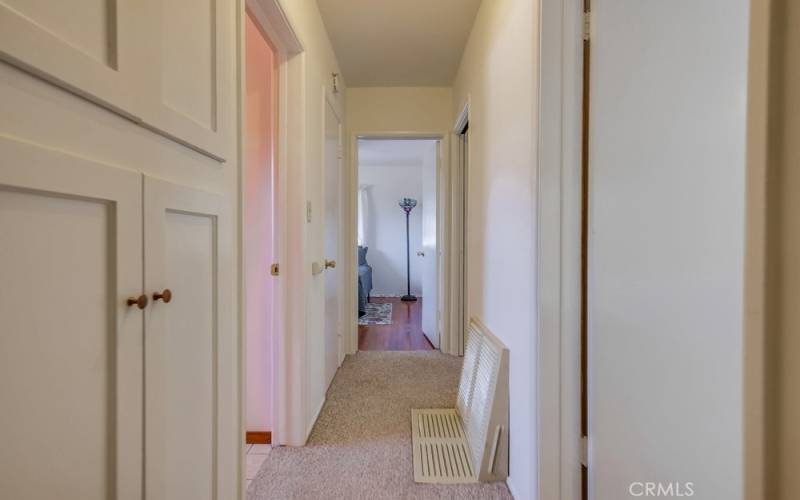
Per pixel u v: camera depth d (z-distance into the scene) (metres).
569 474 1.27
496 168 1.87
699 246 1.21
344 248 3.30
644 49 1.20
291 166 1.86
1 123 0.43
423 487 1.58
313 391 2.08
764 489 0.37
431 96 3.36
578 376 1.27
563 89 1.25
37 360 0.47
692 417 1.21
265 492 1.54
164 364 0.73
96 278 0.56
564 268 1.27
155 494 0.70
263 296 1.95
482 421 1.71
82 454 0.54
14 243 0.45
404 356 3.33
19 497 0.45
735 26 1.19
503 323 1.74
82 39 0.53
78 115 0.53
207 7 0.90
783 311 0.36
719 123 1.20
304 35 1.88
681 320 1.21
